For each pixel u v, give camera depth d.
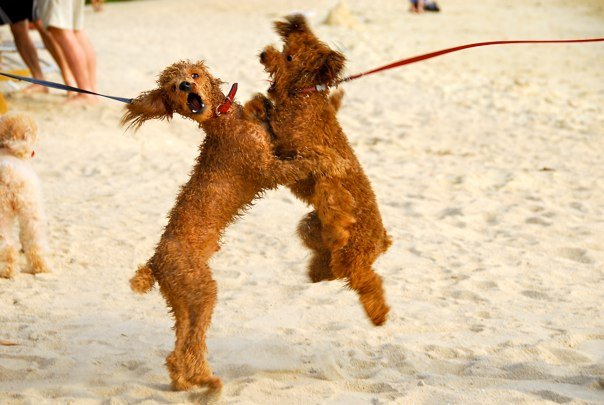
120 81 18.83
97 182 11.90
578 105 17.53
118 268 8.45
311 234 5.78
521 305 7.38
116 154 13.38
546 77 20.73
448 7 35.62
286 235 9.55
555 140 14.67
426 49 24.88
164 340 6.59
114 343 6.54
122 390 5.54
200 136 15.02
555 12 32.72
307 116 5.39
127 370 6.02
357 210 5.41
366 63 22.64
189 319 5.29
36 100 15.57
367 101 18.06
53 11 15.08
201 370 5.35
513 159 13.39
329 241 5.35
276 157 5.35
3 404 5.29
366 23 31.11
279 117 5.45
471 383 5.61
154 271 5.35
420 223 10.09
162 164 12.98
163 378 5.81
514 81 20.22
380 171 12.67
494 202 10.95
